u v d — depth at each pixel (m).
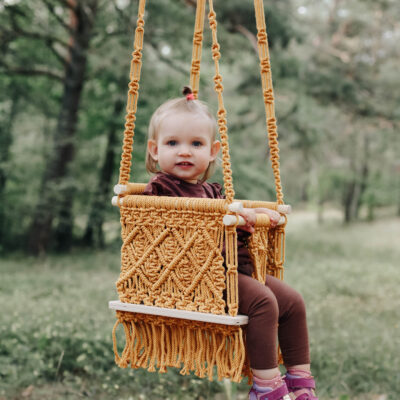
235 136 16.12
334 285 8.73
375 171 27.73
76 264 11.55
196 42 2.72
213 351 2.16
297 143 16.86
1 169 14.86
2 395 3.86
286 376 2.39
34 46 14.75
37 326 5.05
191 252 2.16
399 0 14.56
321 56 14.26
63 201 13.31
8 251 14.70
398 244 17.73
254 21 11.65
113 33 13.03
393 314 6.79
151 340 2.29
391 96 14.63
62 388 4.05
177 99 2.47
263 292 2.17
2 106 15.77
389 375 4.38
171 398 3.93
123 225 2.31
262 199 12.76
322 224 29.36
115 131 14.80
